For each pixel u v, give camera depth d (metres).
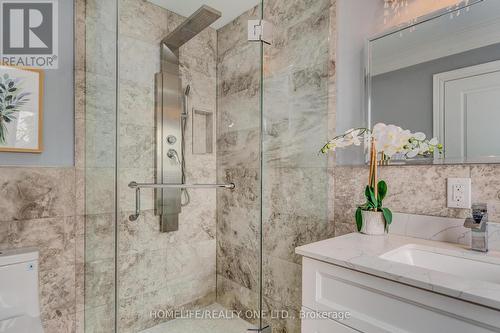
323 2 1.60
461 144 1.12
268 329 1.55
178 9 1.65
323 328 0.96
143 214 1.60
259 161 1.53
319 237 1.59
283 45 1.57
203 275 1.74
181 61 1.68
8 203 1.38
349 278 0.89
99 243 1.52
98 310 1.52
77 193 1.59
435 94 1.20
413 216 1.23
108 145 1.49
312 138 1.61
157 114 1.63
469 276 0.94
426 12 1.23
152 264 1.63
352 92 1.49
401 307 0.78
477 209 0.99
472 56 1.10
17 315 1.25
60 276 1.53
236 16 1.58
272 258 1.58
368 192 1.28
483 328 0.64
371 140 1.32
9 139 1.40
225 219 1.70
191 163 1.69
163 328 1.63
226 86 1.63
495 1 1.05
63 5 1.58
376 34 1.39
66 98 1.57
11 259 1.25
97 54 1.57
